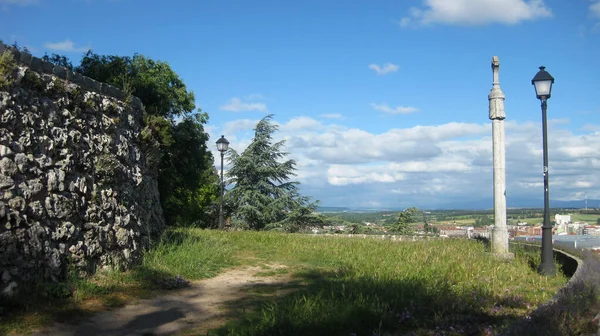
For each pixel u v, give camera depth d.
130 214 10.15
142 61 28.16
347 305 6.80
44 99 7.83
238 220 31.94
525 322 5.81
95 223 8.76
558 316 5.95
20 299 6.49
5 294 6.37
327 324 6.10
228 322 6.74
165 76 28.64
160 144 12.80
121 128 10.38
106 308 7.20
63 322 6.34
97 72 25.12
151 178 12.44
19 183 6.99
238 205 32.59
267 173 32.69
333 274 10.55
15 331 5.79
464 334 6.23
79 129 8.70
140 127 11.67
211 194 41.94
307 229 31.34
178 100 29.31
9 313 6.17
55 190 7.77
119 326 6.48
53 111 7.98
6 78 6.94
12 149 6.96
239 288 9.22
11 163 6.85
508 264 12.51
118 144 10.03
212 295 8.56
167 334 6.22
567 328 5.82
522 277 10.80
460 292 8.30
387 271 10.13
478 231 23.27
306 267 11.91
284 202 32.03
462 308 7.34
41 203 7.41
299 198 32.56
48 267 7.36
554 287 9.90
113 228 9.35
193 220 35.22
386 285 8.32
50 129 7.84
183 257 10.87
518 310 7.69
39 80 7.67
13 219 6.77
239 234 18.92
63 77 8.48
